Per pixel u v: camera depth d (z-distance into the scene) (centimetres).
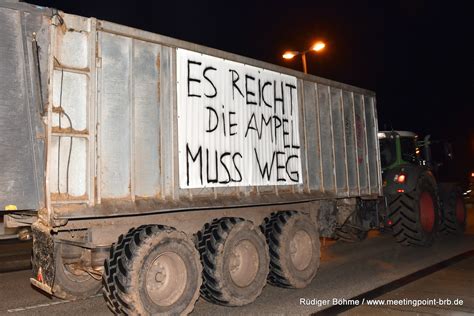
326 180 807
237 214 666
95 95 500
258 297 659
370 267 840
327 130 824
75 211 479
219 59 639
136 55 546
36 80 488
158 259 528
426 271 790
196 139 595
